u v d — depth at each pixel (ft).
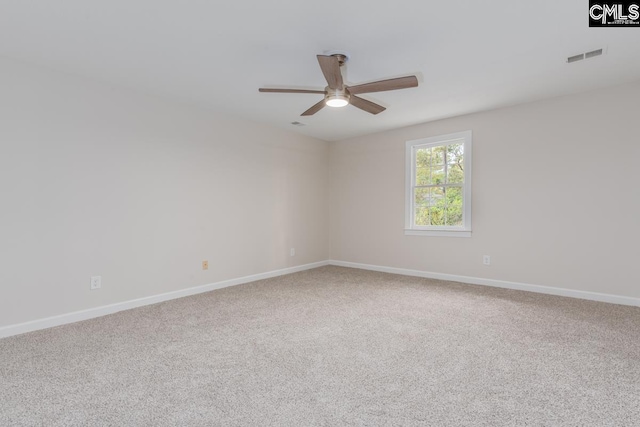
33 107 9.05
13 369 6.66
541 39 7.98
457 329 8.77
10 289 8.64
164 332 8.68
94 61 9.05
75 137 9.80
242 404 5.46
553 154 12.07
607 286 11.12
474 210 13.88
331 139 18.61
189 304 11.28
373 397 5.65
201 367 6.73
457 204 14.65
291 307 10.84
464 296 12.01
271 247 15.81
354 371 6.55
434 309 10.51
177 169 12.27
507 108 13.01
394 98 12.01
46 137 9.26
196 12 6.86
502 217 13.20
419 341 8.00
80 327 9.13
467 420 5.03
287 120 14.87
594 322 9.18
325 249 18.88
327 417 5.11
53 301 9.32
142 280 11.25
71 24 7.29
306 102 12.45
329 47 8.36
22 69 8.91
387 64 9.32
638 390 5.82
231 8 6.73
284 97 11.91
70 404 5.45
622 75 10.12
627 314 9.82
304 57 8.89
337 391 5.84
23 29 7.46
